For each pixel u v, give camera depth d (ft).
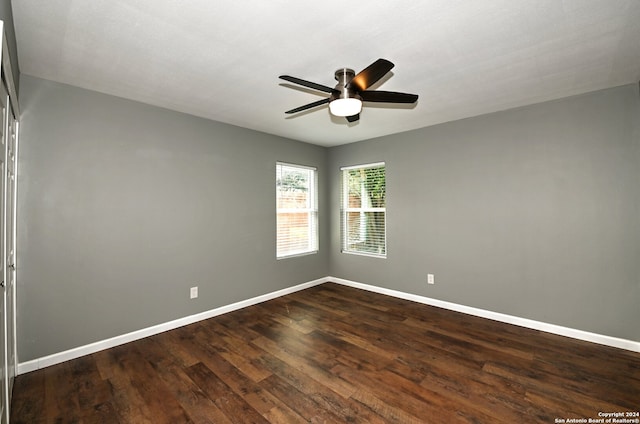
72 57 6.81
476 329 10.00
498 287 10.75
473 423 5.64
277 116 11.09
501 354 8.25
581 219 9.12
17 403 6.28
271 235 13.65
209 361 8.01
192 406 6.19
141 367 7.72
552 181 9.61
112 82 8.13
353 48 6.46
